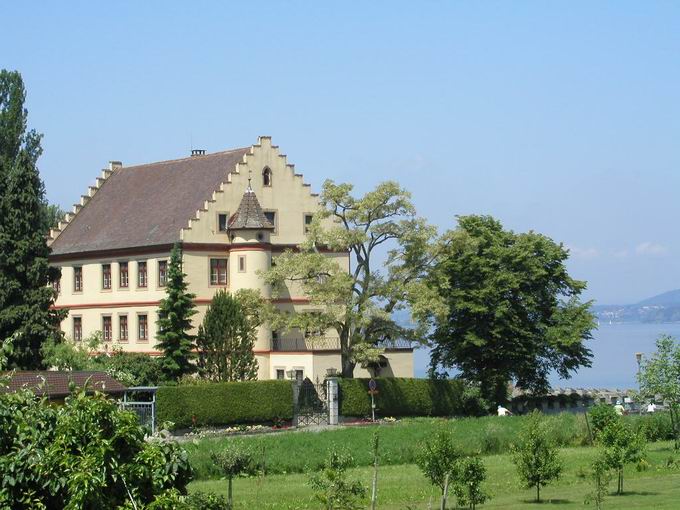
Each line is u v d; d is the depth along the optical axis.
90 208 113.19
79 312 105.31
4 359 24.73
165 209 102.19
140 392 78.31
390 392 90.62
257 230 96.44
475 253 96.81
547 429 55.47
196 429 77.56
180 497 21.92
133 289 99.81
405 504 44.84
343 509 38.88
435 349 99.31
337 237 91.12
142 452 22.25
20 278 84.31
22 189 85.19
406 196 92.62
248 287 95.81
